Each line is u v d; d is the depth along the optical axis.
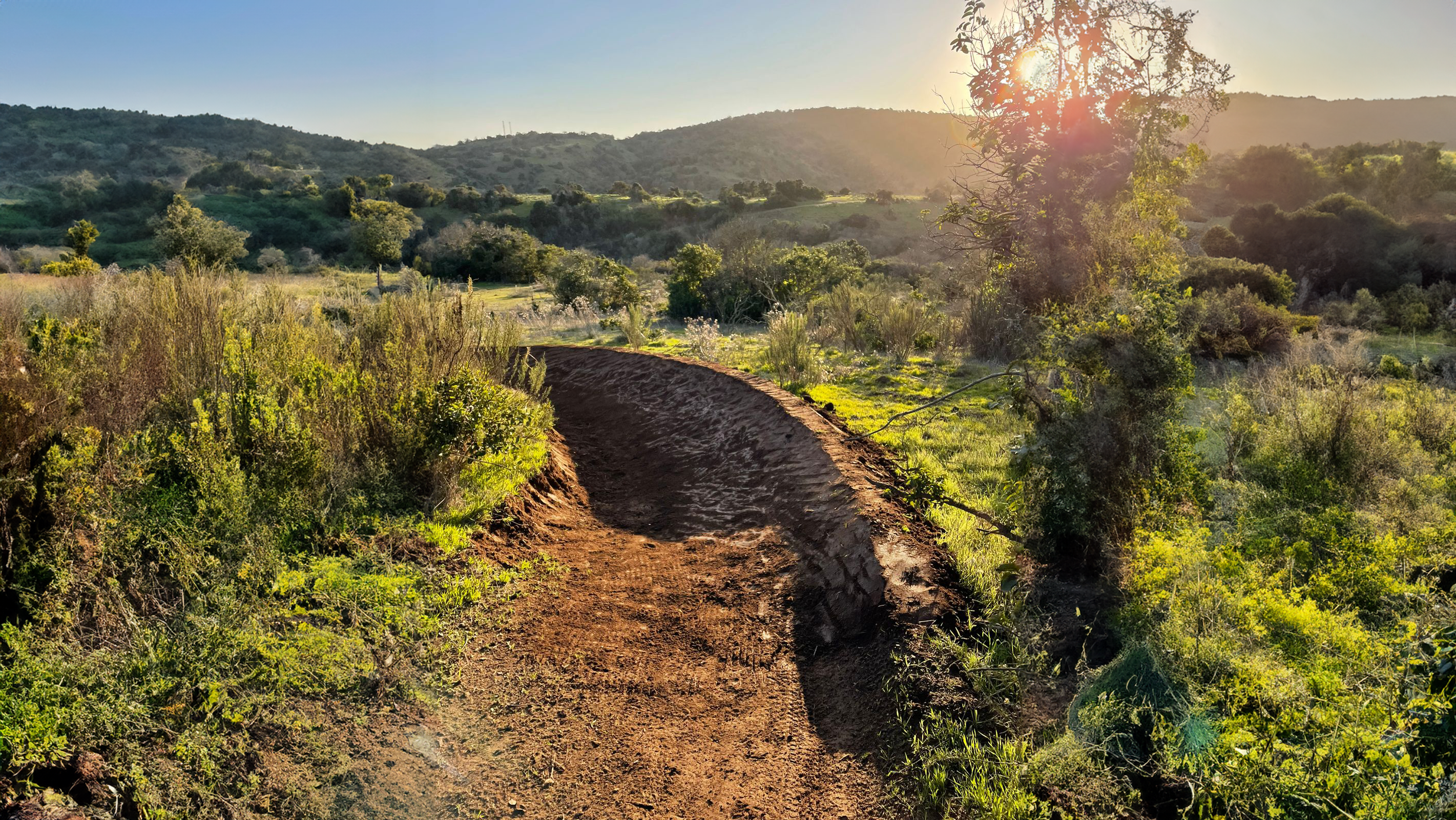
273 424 5.75
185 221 34.38
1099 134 6.98
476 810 3.54
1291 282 22.28
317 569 4.95
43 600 4.03
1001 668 4.27
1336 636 4.12
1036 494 5.66
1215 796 3.18
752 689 4.75
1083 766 3.43
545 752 4.01
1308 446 7.23
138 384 6.36
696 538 7.22
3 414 4.36
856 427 9.37
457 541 5.80
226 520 4.93
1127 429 5.42
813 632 5.34
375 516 5.77
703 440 10.19
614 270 27.30
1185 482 5.80
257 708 3.75
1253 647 4.12
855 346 17.02
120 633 4.06
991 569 5.34
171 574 4.52
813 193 79.00
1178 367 5.50
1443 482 6.56
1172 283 6.27
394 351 7.57
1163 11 6.72
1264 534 5.61
